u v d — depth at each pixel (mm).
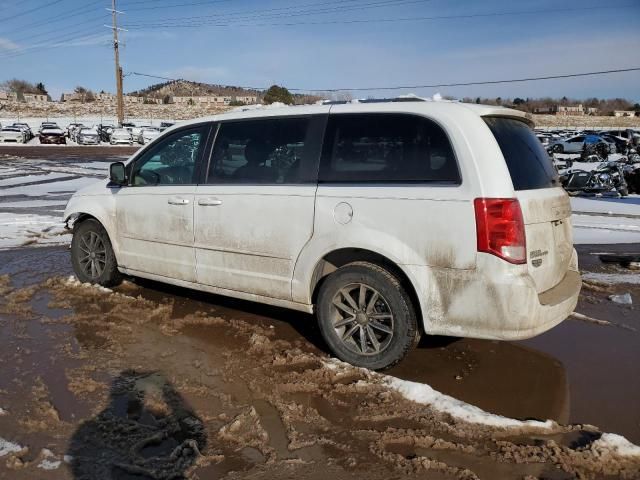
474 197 3436
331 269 4148
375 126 3902
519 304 3387
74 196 5863
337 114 4086
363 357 3889
